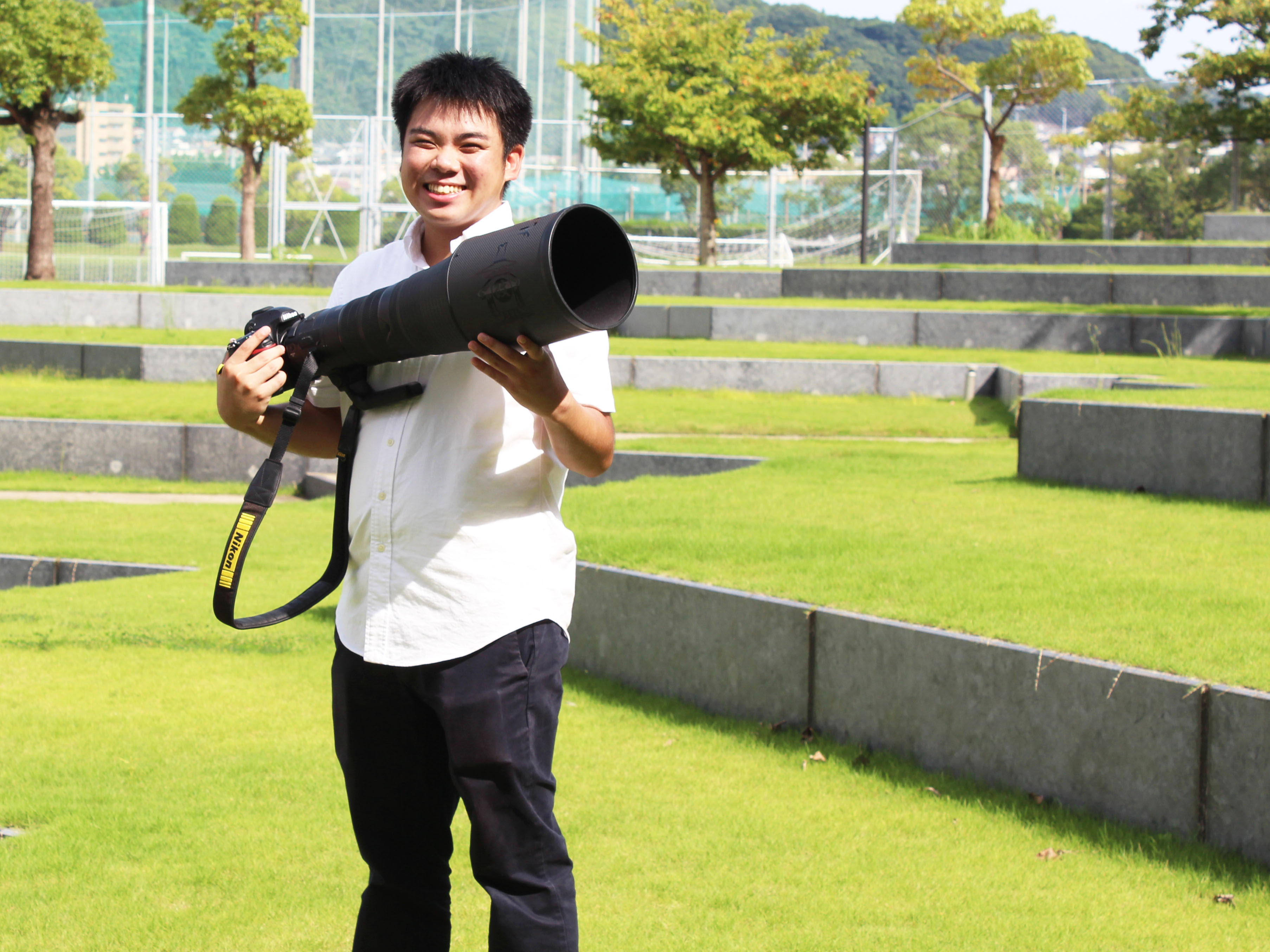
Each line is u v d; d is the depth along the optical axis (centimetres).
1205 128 2627
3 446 1199
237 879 340
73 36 2303
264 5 2584
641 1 2788
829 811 383
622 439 1205
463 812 400
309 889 334
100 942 303
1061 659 378
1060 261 2383
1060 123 2983
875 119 2744
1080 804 375
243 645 588
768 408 1364
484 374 208
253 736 462
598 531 614
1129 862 340
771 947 297
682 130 2614
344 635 223
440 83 219
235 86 2647
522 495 216
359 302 208
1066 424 777
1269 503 688
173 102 4347
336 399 237
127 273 3012
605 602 529
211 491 1174
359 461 221
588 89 2806
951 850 352
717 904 322
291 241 3616
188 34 4359
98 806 391
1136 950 294
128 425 1199
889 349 1670
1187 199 3005
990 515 661
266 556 802
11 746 448
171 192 3672
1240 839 339
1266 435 689
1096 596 462
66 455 1201
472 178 220
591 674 537
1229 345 1622
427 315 192
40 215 2380
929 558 538
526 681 213
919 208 2981
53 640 589
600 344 220
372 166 3462
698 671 490
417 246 230
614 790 402
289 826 378
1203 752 347
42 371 1488
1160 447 732
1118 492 741
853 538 589
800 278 2120
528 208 3619
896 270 2066
